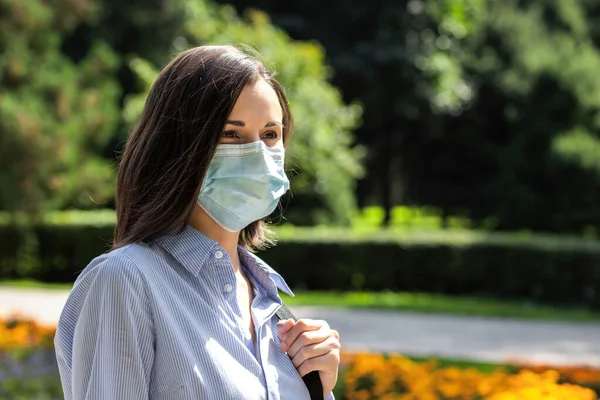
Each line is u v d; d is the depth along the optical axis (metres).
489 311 23.09
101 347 2.95
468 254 27.77
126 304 2.95
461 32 41.88
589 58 40.12
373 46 41.16
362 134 44.78
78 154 28.00
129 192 3.25
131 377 2.92
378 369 9.51
